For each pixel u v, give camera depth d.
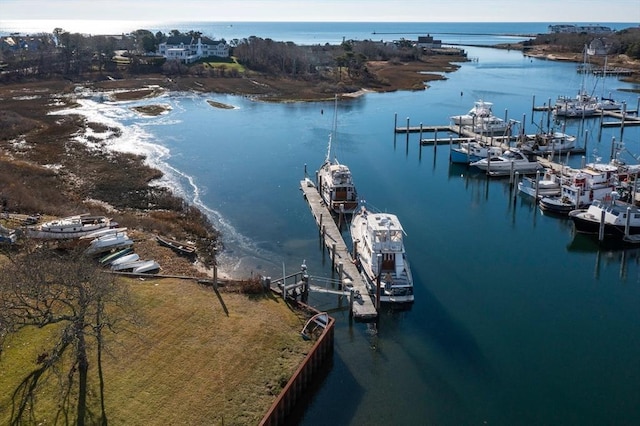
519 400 29.80
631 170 63.41
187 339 30.11
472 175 70.94
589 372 32.16
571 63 196.50
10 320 25.61
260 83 136.00
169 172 68.12
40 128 85.81
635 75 157.88
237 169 70.25
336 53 178.62
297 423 27.70
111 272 35.72
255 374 27.86
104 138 82.69
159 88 128.25
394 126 96.19
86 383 26.17
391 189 64.62
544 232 52.97
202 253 45.34
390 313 38.06
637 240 49.66
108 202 56.12
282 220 54.06
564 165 70.00
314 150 80.00
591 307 39.44
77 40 161.50
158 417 24.55
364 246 43.50
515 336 35.62
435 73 168.00
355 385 30.67
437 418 28.42
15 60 153.25
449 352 33.88
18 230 41.16
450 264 45.66
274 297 35.59
